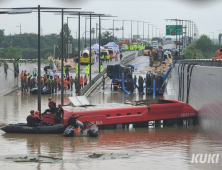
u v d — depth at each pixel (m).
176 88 131.88
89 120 77.88
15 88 146.38
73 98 83.94
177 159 58.59
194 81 91.12
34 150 64.12
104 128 79.50
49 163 56.53
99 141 69.88
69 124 73.69
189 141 70.12
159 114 82.06
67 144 67.69
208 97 75.62
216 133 69.25
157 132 77.56
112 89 151.88
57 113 76.00
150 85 137.12
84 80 146.75
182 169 54.03
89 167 54.84
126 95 136.75
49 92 134.88
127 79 145.12
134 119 80.69
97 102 117.25
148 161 57.56
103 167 54.75
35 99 122.38
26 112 98.06
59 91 142.50
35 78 141.75
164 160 58.06
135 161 57.62
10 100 120.00
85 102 83.81
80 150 63.91
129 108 80.62
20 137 72.25
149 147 65.75
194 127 82.25
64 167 54.75
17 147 65.81
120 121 79.88
